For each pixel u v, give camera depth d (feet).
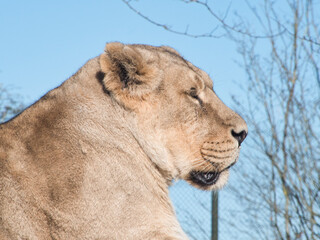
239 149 41.22
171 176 39.83
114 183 36.24
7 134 36.50
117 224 35.42
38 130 36.37
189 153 39.75
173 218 38.32
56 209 34.94
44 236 34.96
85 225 34.91
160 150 38.93
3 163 35.58
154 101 38.83
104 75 37.83
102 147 36.70
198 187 40.83
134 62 37.99
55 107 37.14
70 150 35.94
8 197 35.04
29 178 35.29
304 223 52.11
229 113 40.91
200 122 39.96
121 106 38.06
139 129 38.37
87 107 37.35
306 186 51.88
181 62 40.68
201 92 40.40
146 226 35.99
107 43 37.70
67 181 35.27
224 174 41.45
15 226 34.76
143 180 37.63
